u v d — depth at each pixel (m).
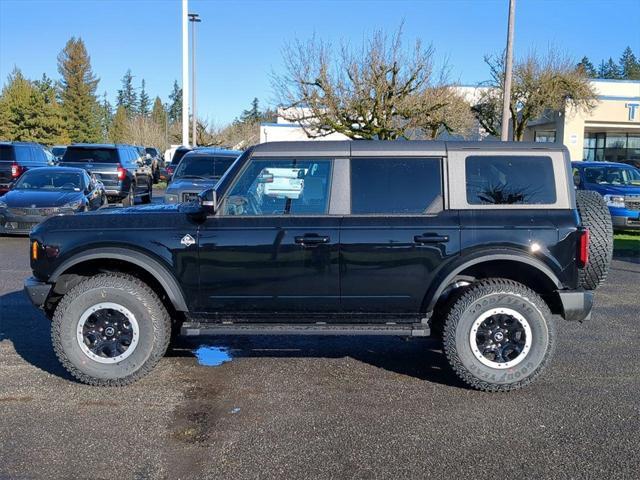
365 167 5.12
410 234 4.97
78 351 5.05
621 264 11.66
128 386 5.12
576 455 3.97
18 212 12.87
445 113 21.20
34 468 3.75
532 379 5.02
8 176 17.00
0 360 5.71
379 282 5.01
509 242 4.95
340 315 5.14
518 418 4.55
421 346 6.38
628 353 6.14
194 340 6.51
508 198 5.09
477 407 4.76
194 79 40.66
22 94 58.28
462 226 4.98
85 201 13.49
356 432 4.30
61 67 74.38
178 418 4.50
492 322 5.04
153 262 5.06
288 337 6.66
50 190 13.73
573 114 30.39
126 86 117.12
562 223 4.99
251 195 5.15
